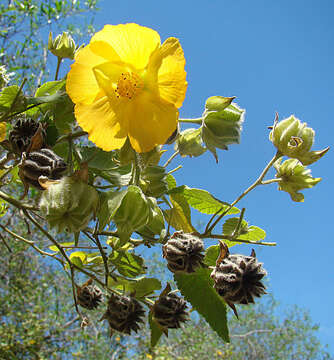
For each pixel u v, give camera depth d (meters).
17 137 0.17
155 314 0.18
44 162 0.16
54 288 0.94
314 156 0.20
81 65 0.15
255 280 0.16
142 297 0.21
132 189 0.16
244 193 0.20
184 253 0.16
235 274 0.16
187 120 0.19
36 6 0.69
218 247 0.18
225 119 0.18
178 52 0.15
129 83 0.15
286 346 1.39
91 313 0.92
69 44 0.21
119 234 0.16
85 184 0.16
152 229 0.17
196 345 1.08
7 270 0.87
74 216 0.15
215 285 0.16
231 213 0.22
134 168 0.17
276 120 0.20
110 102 0.15
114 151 0.20
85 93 0.15
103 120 0.15
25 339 0.82
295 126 0.20
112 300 0.20
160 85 0.15
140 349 0.99
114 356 0.97
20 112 0.17
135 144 0.15
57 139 0.18
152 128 0.15
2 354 0.75
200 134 0.21
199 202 0.21
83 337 0.90
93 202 0.16
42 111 0.19
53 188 0.15
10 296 0.86
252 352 1.35
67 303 0.94
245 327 1.37
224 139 0.18
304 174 0.21
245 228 0.21
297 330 1.44
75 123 0.21
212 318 0.17
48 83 0.19
